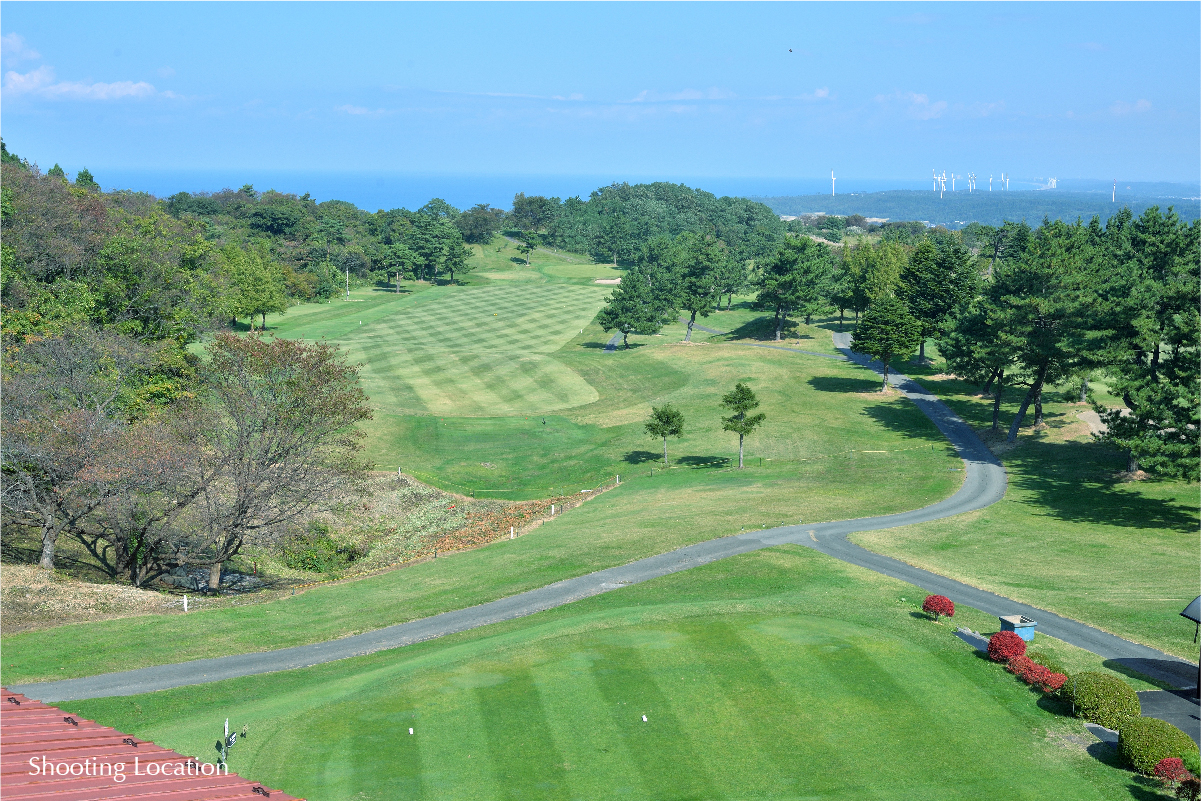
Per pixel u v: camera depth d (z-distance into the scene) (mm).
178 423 51125
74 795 15680
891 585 42688
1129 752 24750
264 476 49031
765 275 142500
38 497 47812
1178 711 29047
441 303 189000
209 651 35844
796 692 29359
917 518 57281
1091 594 41719
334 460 55812
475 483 74875
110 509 45812
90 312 77438
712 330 161250
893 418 91000
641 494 67500
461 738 26250
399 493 69688
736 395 74562
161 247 85938
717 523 55562
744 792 23328
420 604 42250
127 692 31234
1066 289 76750
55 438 46844
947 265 116375
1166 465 53906
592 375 116250
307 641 37406
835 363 119562
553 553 50188
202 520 49938
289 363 50156
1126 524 55312
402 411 95562
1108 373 70000
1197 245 87875
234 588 51188
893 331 99438
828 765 24797
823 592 41125
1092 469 68250
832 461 76812
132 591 43094
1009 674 31234
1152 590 42375
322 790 23125
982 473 70062
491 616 40031
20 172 111125
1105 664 33188
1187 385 55562
